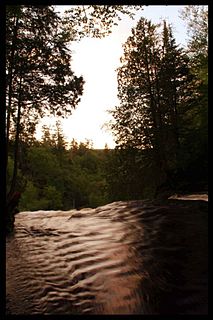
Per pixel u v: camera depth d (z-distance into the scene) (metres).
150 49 26.64
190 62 24.12
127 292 5.98
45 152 71.31
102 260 7.72
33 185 59.12
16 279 7.93
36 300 6.70
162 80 25.66
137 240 8.28
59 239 10.92
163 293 5.64
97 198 69.94
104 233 9.83
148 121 26.98
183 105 24.59
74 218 14.21
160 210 10.82
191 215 9.47
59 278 7.53
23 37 14.38
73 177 87.06
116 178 29.83
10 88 14.49
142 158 27.84
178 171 18.23
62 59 15.37
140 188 29.00
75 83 15.91
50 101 16.12
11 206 14.80
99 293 6.29
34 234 12.84
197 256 6.66
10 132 17.78
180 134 23.02
